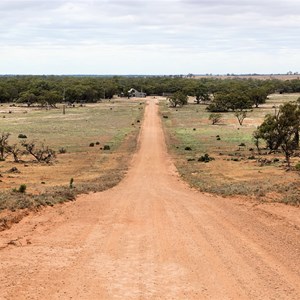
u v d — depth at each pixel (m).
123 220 20.64
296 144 51.66
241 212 23.05
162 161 57.97
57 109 162.88
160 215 22.02
